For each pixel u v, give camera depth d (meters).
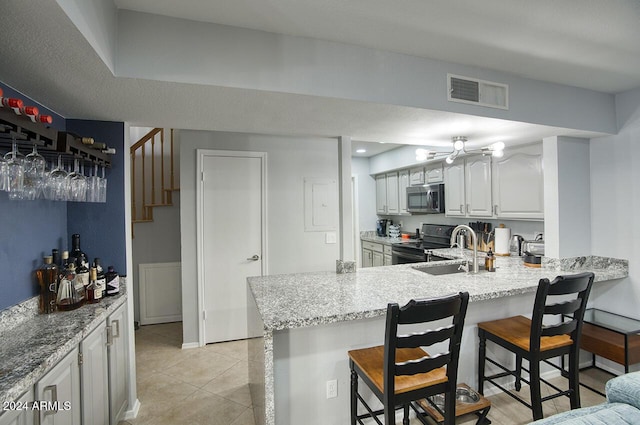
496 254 3.51
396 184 5.26
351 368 1.80
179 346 3.27
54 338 1.36
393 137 2.78
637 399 1.01
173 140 4.02
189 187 3.23
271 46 1.62
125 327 2.07
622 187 2.67
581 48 1.86
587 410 1.08
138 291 3.86
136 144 3.87
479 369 2.20
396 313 1.38
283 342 1.83
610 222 2.75
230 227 3.33
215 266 3.31
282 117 2.12
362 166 5.88
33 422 1.10
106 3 1.30
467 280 2.36
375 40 1.73
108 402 1.78
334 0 1.39
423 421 1.96
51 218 1.88
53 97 1.67
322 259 3.59
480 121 2.22
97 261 1.95
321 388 1.91
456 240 4.14
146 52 1.44
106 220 2.10
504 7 1.47
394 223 5.96
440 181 4.26
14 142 1.22
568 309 1.85
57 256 1.74
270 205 3.43
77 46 1.17
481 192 3.62
